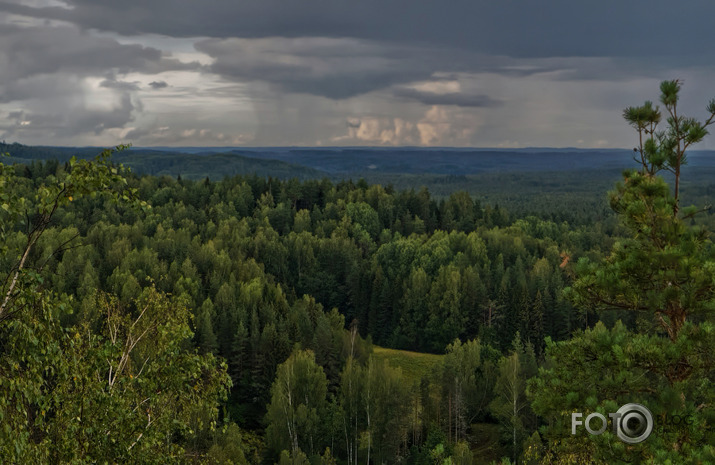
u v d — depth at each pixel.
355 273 163.75
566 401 15.65
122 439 11.90
